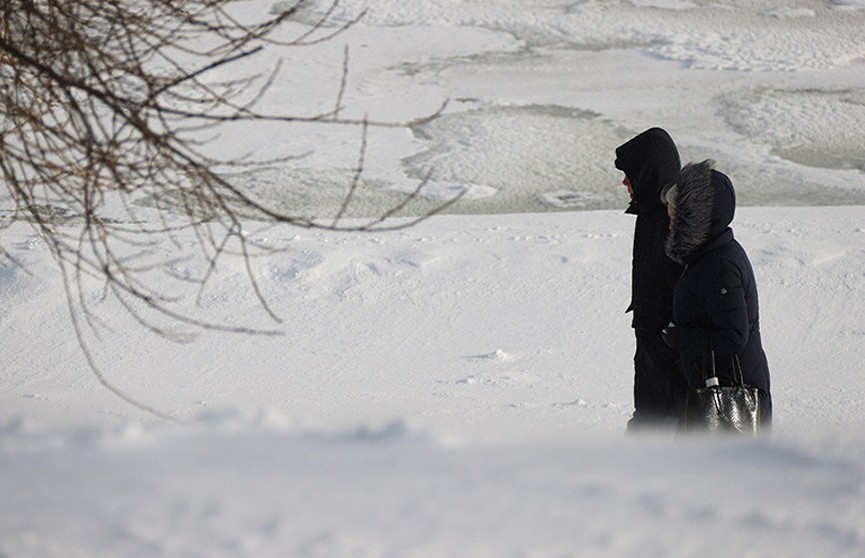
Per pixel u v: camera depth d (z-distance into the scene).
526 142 78.94
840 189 70.94
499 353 31.19
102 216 46.81
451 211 64.50
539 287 36.41
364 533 4.04
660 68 100.56
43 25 17.22
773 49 107.50
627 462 4.71
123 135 24.80
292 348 31.58
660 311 18.47
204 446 5.00
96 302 33.91
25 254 36.34
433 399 26.83
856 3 125.12
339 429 5.26
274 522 4.14
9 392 27.16
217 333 32.53
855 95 93.56
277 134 77.50
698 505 4.26
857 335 33.06
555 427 23.81
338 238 40.81
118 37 17.64
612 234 42.69
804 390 28.33
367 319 34.00
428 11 118.19
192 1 18.81
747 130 83.62
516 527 4.06
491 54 104.75
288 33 107.50
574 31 112.88
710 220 16.50
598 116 86.19
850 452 4.68
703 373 16.47
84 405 25.05
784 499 4.25
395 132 80.75
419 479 4.56
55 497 4.40
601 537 4.03
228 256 37.31
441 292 35.91
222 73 89.31
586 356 31.42
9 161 17.58
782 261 38.31
